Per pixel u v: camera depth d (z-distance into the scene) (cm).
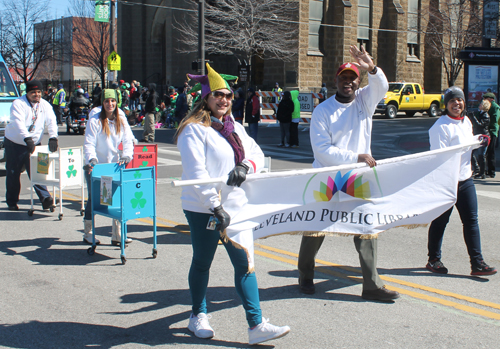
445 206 478
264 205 400
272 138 2020
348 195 439
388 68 3900
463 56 1703
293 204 415
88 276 513
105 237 662
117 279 505
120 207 546
